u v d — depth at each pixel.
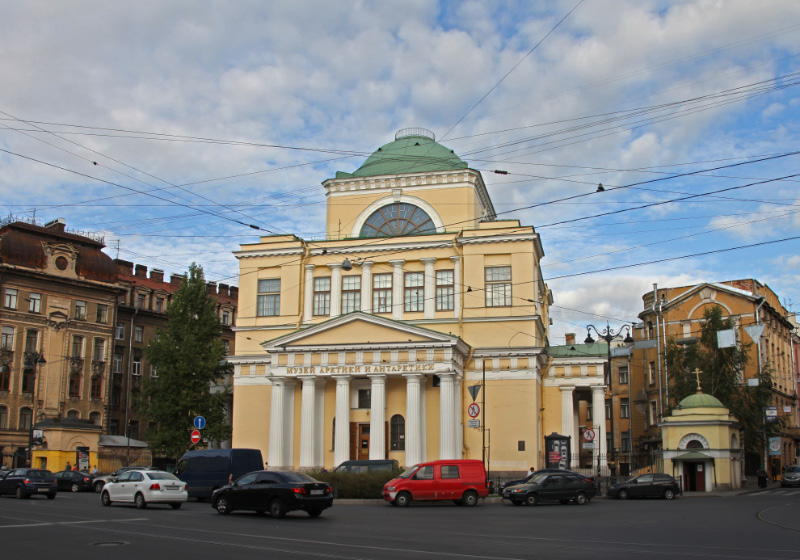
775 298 75.88
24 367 60.81
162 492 28.53
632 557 15.21
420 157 52.44
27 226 62.75
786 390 76.12
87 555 15.21
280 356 46.16
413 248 49.06
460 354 45.56
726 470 46.00
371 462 37.38
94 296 66.62
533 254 47.38
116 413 69.75
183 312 53.22
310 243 50.94
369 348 44.56
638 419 73.06
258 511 25.89
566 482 34.03
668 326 69.69
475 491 32.44
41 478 34.62
